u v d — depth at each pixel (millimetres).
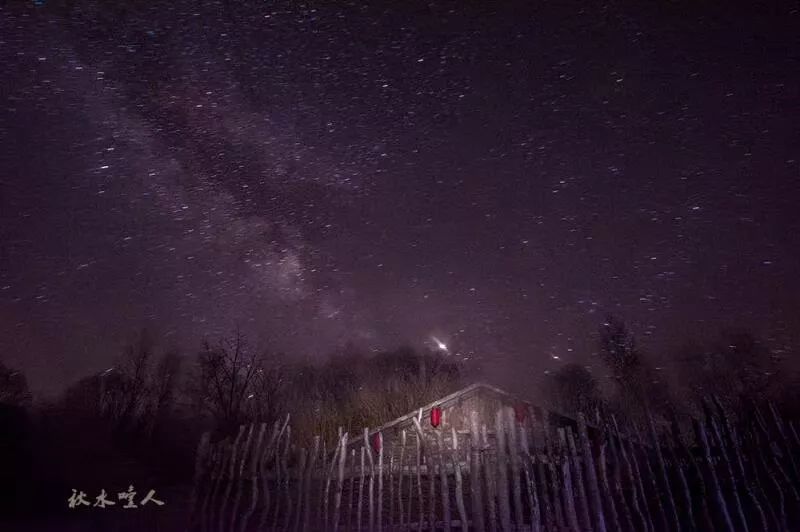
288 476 8156
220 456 8547
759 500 6746
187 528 8133
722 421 7242
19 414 13711
